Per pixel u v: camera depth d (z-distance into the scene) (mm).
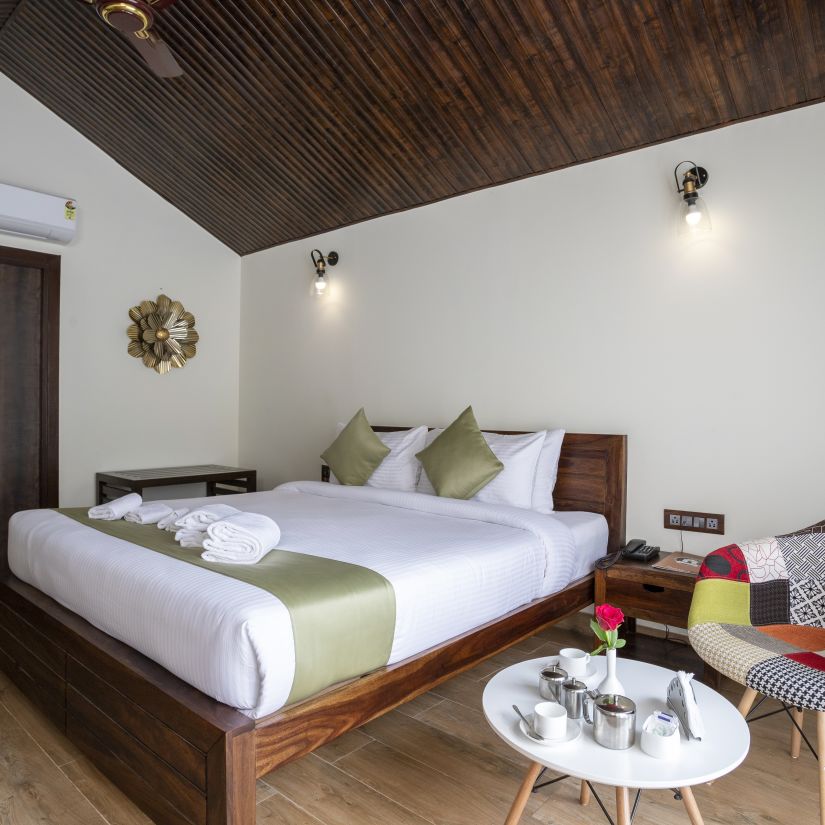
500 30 2795
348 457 3871
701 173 3014
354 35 3078
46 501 4422
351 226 4691
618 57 2752
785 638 1965
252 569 1965
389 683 1903
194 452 5320
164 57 2500
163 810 1675
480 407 3920
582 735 1470
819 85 2654
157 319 5012
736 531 2939
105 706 1914
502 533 2676
